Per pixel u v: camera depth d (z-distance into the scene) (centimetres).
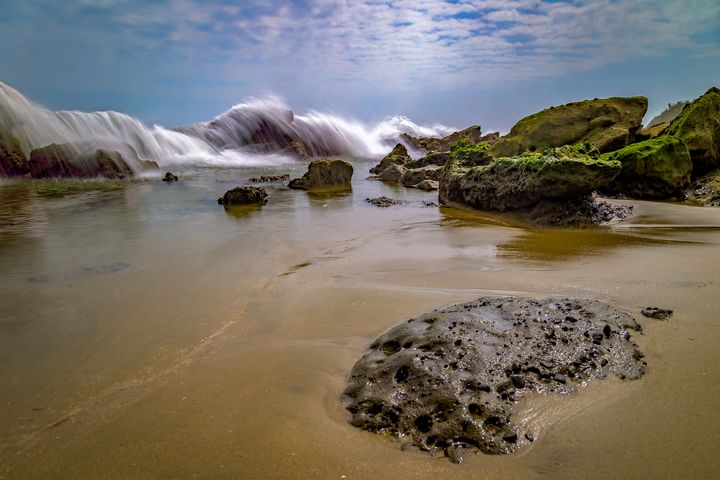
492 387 321
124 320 497
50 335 462
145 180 1830
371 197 1469
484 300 469
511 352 355
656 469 254
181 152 2727
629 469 256
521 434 288
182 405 339
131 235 894
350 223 1035
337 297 550
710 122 1420
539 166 1027
